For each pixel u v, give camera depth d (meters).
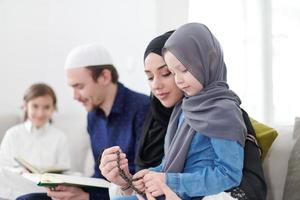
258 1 2.83
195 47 1.33
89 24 3.43
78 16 3.43
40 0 3.38
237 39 2.94
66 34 3.42
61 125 2.99
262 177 1.36
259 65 2.83
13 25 3.35
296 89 2.76
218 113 1.27
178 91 1.46
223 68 1.43
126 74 3.40
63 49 3.42
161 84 1.46
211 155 1.28
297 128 1.62
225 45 2.96
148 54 1.49
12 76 3.36
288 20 2.79
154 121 1.74
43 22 3.39
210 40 1.37
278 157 1.58
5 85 3.35
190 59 1.32
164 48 1.36
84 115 3.14
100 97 1.97
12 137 2.76
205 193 1.21
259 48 2.83
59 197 1.59
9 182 1.84
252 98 2.88
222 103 1.29
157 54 1.46
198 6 3.03
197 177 1.21
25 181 1.83
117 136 1.92
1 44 3.33
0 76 3.34
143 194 1.31
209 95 1.33
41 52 3.40
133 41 3.37
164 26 3.13
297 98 2.76
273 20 2.82
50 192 1.60
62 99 3.44
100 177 1.99
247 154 1.38
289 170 1.47
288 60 2.79
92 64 1.94
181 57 1.32
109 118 1.95
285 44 2.80
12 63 3.36
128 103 1.94
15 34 3.36
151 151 1.70
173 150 1.34
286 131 1.66
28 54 3.38
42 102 2.79
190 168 1.30
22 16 3.36
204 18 3.02
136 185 1.31
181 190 1.22
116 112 1.92
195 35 1.34
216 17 2.99
